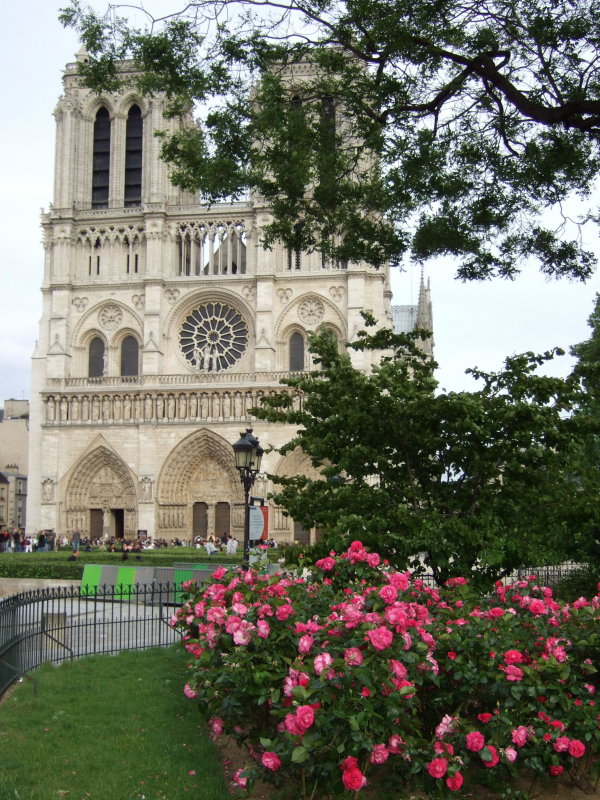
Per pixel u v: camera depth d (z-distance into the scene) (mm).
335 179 34500
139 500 102500
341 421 30297
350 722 13820
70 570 67000
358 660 14516
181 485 104000
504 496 28047
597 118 28609
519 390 27562
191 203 117812
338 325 102625
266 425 101875
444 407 27719
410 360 32906
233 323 106250
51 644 30938
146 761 18031
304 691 14078
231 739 20031
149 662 29469
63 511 104688
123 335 107438
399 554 27203
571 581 38594
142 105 110000
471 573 27312
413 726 15508
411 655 15266
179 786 16531
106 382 105500
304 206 36000
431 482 29438
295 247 36875
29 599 26609
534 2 29703
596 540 33500
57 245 108125
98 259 108812
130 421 104312
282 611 16641
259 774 15391
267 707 17453
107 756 18344
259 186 34719
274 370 103000
